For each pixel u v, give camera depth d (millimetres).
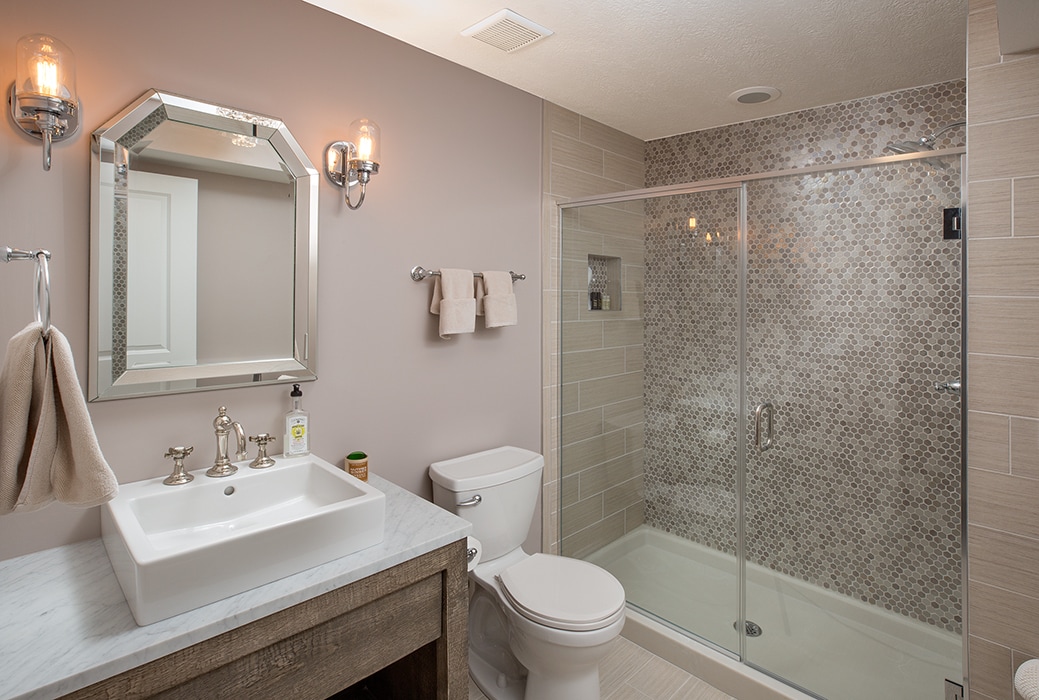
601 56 2109
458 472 2092
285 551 1202
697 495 2348
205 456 1614
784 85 2367
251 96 1652
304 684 1203
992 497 1605
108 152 1402
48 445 1103
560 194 2680
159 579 1036
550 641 1716
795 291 2121
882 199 1932
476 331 2328
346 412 1905
